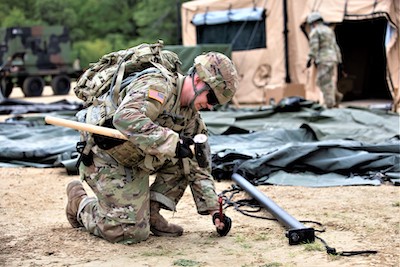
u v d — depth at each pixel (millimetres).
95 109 4047
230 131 8891
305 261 3756
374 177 6301
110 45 38656
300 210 5125
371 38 16812
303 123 8352
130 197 4070
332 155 6539
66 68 22672
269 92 14508
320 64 12500
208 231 4516
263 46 15422
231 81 3936
